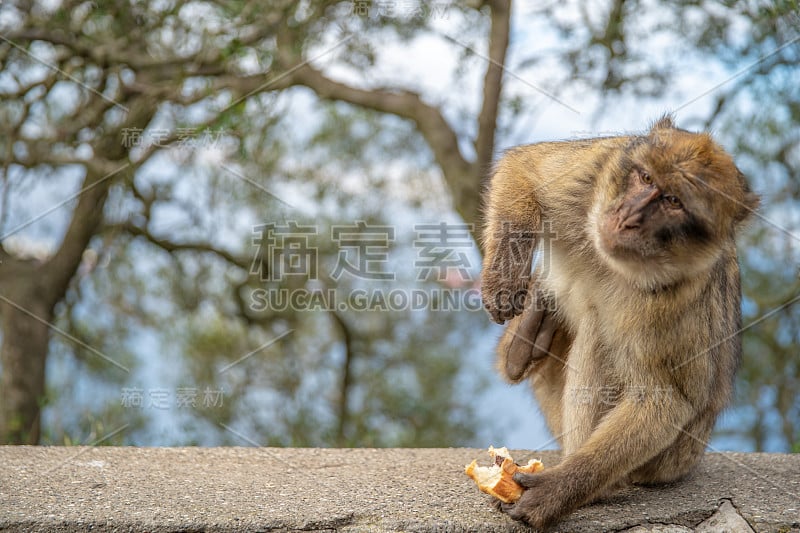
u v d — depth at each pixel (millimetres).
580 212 3943
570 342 4219
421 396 10062
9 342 8727
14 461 4121
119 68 7824
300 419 9234
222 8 7629
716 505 3674
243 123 7148
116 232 9086
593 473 3496
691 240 3566
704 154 3592
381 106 8531
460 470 4148
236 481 3883
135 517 3355
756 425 8562
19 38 7523
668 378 3688
